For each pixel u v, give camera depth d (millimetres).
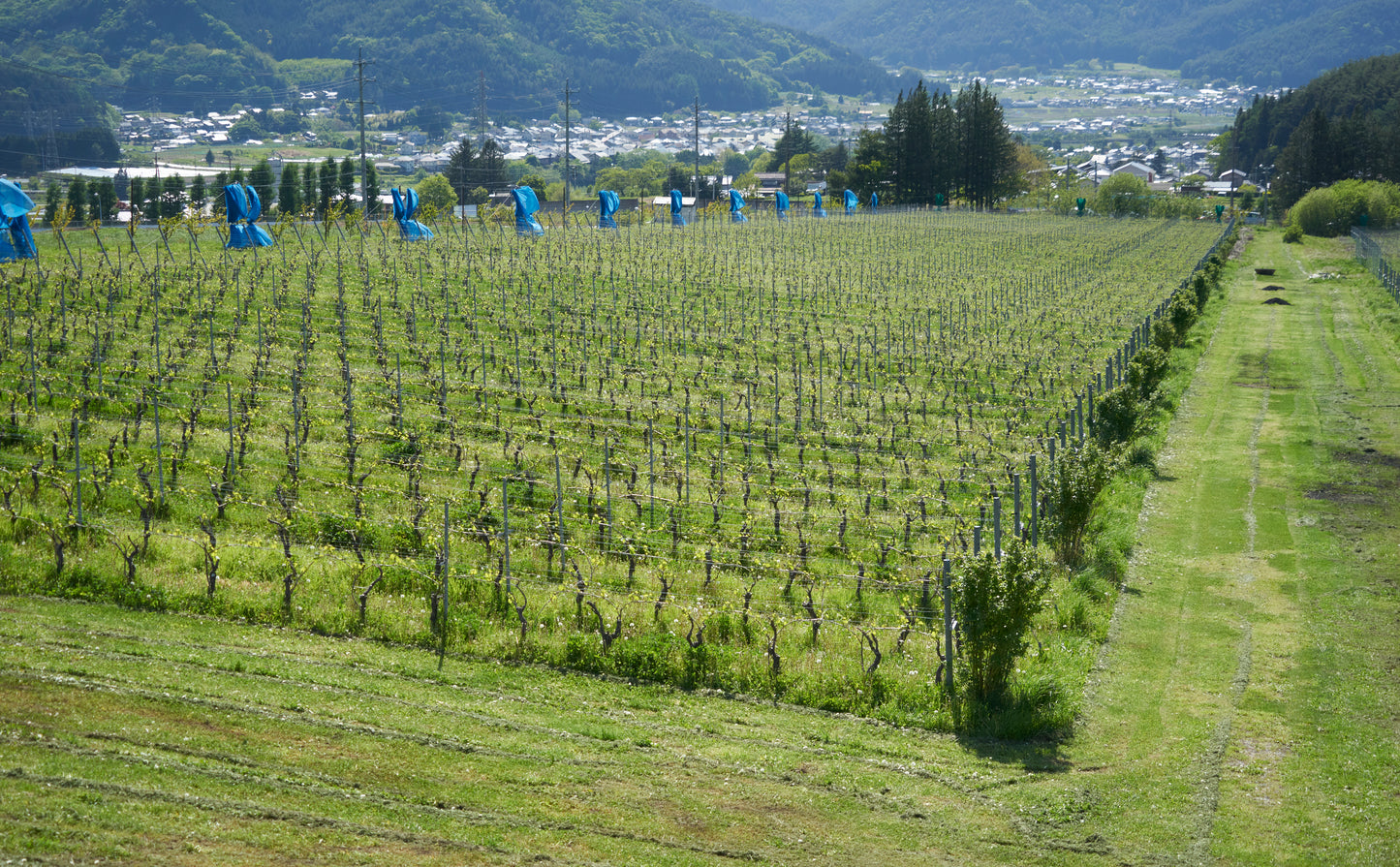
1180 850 14828
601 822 14523
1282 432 39125
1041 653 20453
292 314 44000
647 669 19203
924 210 141625
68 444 27000
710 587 22609
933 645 20391
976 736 17797
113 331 38562
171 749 14969
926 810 15492
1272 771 16812
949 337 53125
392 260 60406
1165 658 21000
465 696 17875
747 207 137375
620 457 30266
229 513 24375
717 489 28141
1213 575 25375
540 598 21359
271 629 19688
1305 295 78188
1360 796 16094
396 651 19281
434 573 21328
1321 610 23281
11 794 13242
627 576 22875
